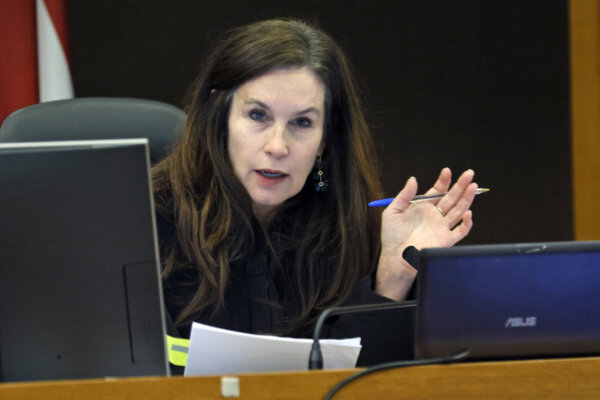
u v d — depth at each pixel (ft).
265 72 18.43
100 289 14.17
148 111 22.80
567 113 40.34
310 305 19.89
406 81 39.68
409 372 13.47
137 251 14.26
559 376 13.76
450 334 14.25
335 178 20.39
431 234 18.84
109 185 14.07
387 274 18.79
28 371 14.16
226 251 19.61
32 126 22.30
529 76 40.24
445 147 40.04
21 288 13.97
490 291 14.16
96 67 38.32
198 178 19.85
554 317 14.39
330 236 20.39
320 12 39.09
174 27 38.52
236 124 18.86
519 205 40.50
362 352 18.21
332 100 19.66
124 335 14.35
